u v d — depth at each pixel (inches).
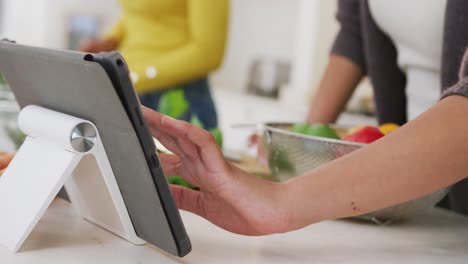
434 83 39.9
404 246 26.8
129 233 23.3
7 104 42.0
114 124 19.9
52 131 21.7
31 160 23.6
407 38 40.0
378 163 21.6
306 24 122.5
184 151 22.0
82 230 25.2
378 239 27.7
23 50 22.3
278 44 142.5
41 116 22.8
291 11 138.9
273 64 142.3
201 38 65.2
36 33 136.9
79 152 21.3
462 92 21.6
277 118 119.0
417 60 40.1
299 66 124.4
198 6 64.6
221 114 134.3
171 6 66.5
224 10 66.1
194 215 29.2
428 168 21.3
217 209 23.7
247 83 147.6
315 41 120.6
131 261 21.7
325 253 24.7
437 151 21.3
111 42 73.5
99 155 21.7
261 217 21.6
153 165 19.6
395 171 21.4
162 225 20.9
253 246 24.8
